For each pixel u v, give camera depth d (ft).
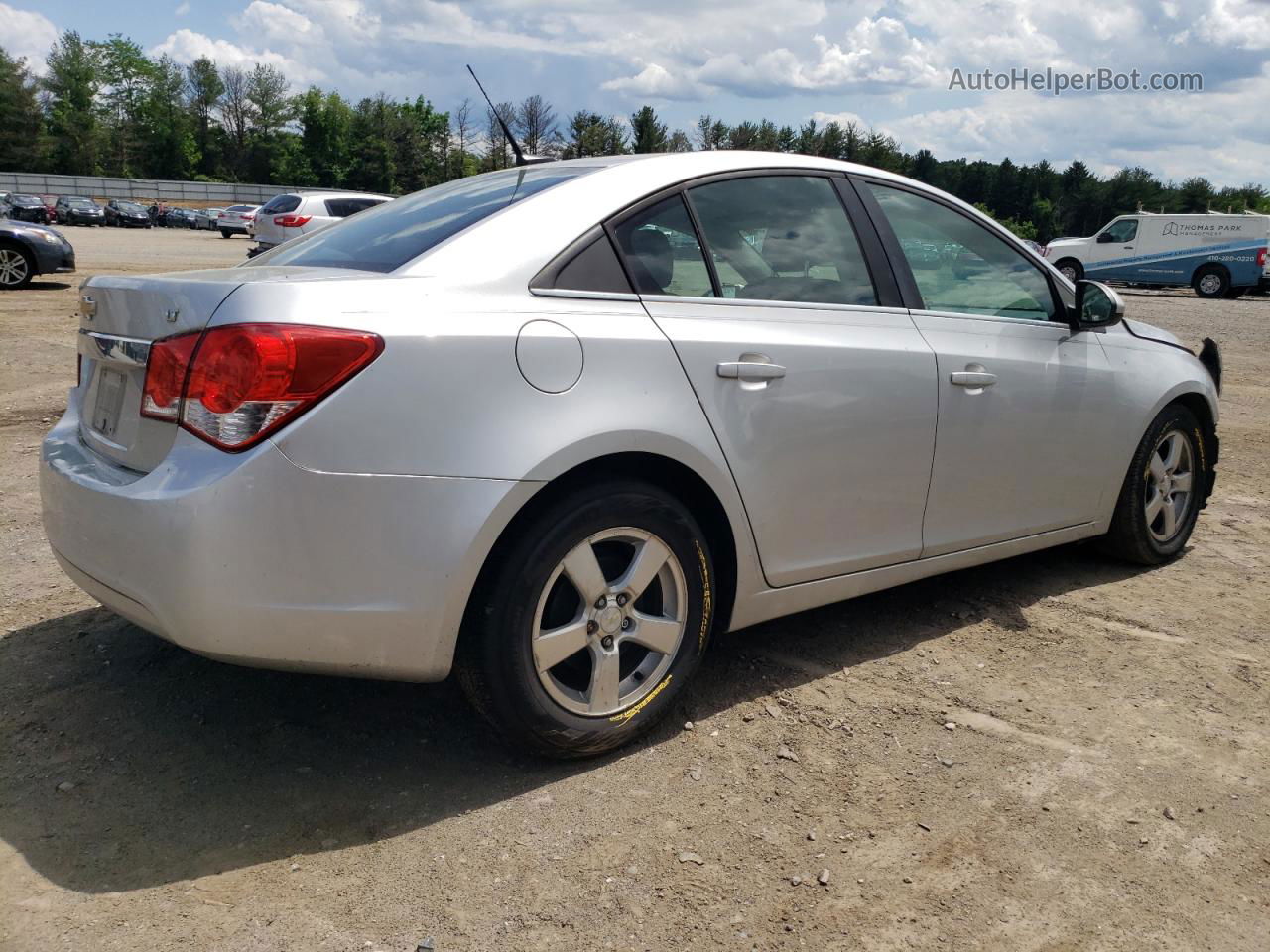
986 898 7.47
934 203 12.10
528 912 7.18
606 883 7.52
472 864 7.69
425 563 7.77
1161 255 87.71
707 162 10.22
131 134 322.34
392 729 9.66
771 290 10.18
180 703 10.02
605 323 8.78
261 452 7.33
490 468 7.93
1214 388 15.40
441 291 8.17
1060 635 12.34
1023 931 7.13
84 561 8.29
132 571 7.72
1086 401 13.01
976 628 12.52
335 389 7.48
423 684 10.58
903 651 11.79
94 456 8.80
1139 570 14.85
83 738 9.34
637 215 9.45
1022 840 8.18
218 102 335.26
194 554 7.34
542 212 9.02
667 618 9.41
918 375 10.95
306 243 10.37
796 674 11.08
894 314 11.07
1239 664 11.57
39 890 7.25
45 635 11.48
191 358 7.64
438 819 8.25
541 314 8.46
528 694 8.46
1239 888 7.68
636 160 10.12
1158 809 8.67
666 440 8.88
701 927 7.09
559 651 8.63
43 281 55.52
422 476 7.73
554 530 8.36
